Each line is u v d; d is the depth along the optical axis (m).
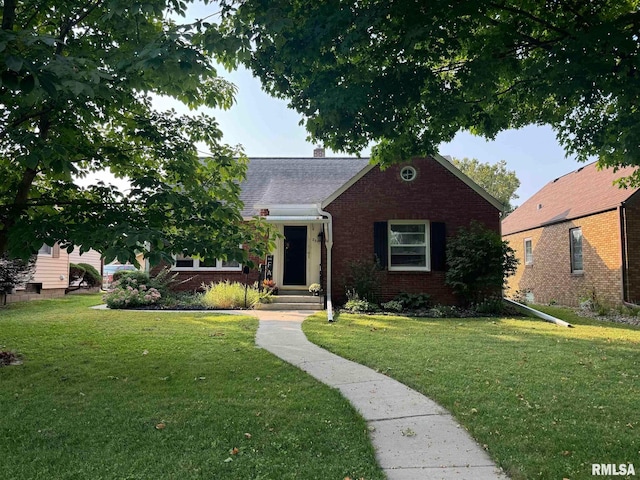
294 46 4.76
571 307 15.90
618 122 5.96
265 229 6.84
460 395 4.61
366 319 10.54
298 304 12.59
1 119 4.79
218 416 3.99
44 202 5.67
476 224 12.69
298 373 5.50
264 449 3.33
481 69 5.19
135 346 6.98
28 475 2.90
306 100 5.38
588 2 5.26
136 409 4.15
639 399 4.48
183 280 15.19
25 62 3.17
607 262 14.25
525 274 20.58
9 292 13.57
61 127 5.43
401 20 4.65
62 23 5.54
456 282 12.38
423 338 7.85
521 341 7.62
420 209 13.24
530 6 5.48
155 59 4.08
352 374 5.52
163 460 3.12
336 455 3.26
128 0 4.39
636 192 13.57
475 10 4.60
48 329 8.45
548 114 7.29
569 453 3.28
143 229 4.43
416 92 5.26
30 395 4.57
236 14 4.88
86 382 5.05
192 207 5.73
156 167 6.63
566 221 16.83
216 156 6.73
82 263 21.31
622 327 9.93
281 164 18.72
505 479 2.94
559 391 4.74
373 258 13.24
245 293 12.73
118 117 6.13
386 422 3.96
